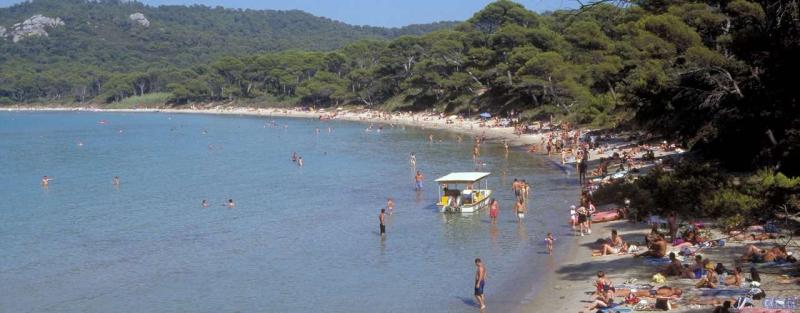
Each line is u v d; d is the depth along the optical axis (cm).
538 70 13000
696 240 3712
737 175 5197
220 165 9575
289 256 4359
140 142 13975
